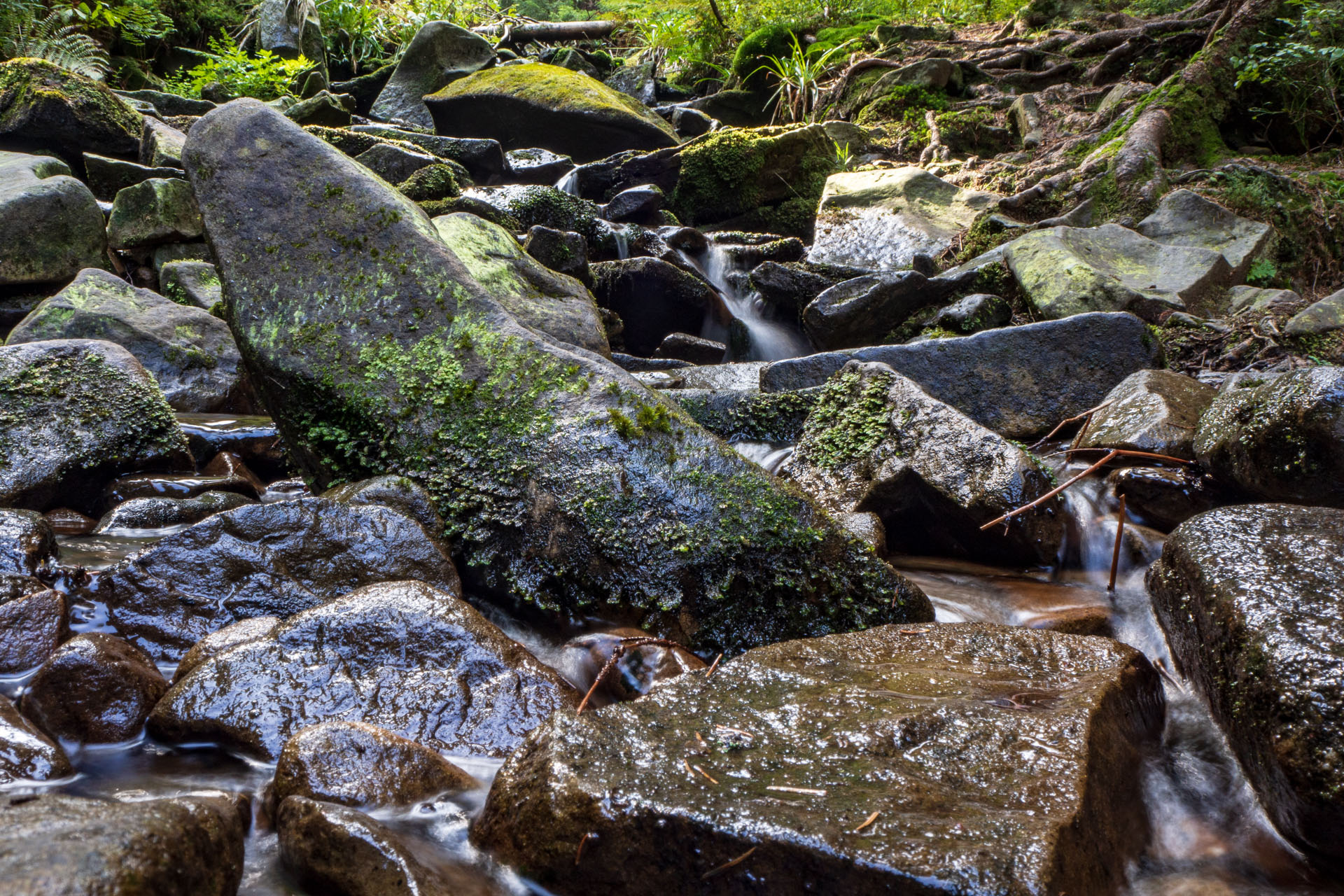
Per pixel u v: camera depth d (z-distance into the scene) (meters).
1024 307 7.51
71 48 10.48
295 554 3.00
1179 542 2.98
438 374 3.67
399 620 2.53
